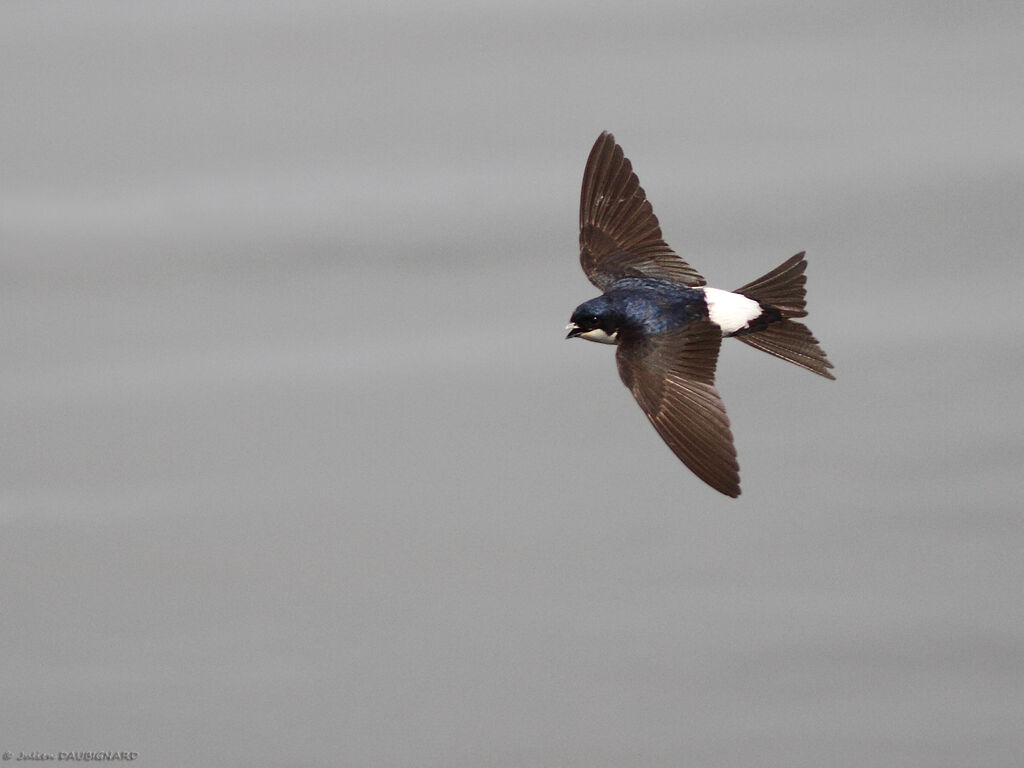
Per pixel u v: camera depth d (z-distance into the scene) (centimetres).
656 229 1395
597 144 1420
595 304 1331
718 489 1234
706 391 1282
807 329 1329
